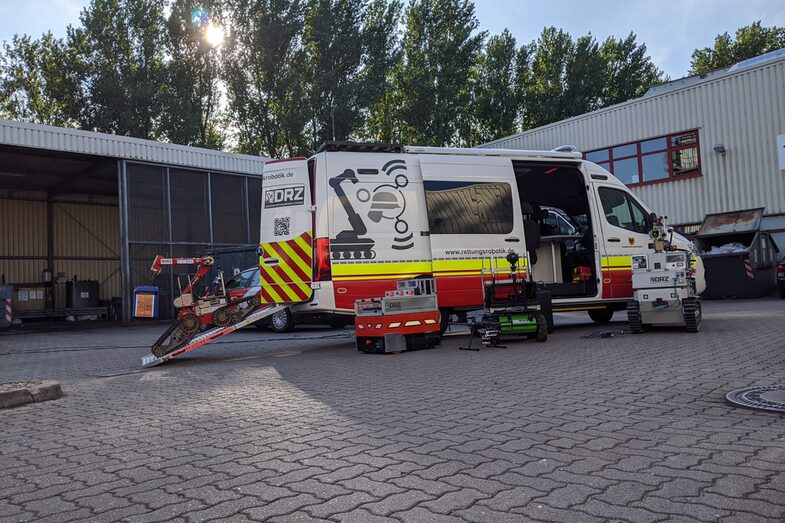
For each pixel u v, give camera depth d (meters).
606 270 10.62
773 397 4.67
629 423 4.17
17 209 25.52
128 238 20.55
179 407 5.44
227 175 23.62
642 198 23.00
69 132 19.23
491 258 9.27
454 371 6.78
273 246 9.20
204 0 39.31
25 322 24.12
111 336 15.71
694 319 9.09
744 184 20.56
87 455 3.97
